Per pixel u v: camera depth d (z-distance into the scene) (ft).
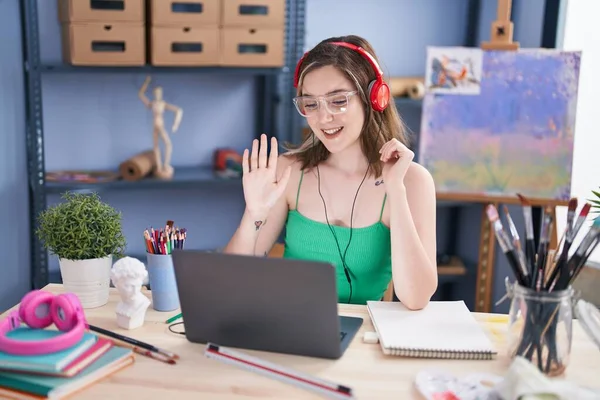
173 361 3.89
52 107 9.22
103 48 8.37
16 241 9.16
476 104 8.28
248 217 5.27
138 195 9.78
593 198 8.52
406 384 3.67
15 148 8.96
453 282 10.77
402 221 4.91
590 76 8.55
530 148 8.14
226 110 9.86
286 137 9.62
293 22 9.50
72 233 4.56
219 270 3.85
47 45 9.05
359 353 4.04
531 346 3.76
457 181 8.40
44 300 3.90
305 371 3.79
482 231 8.99
